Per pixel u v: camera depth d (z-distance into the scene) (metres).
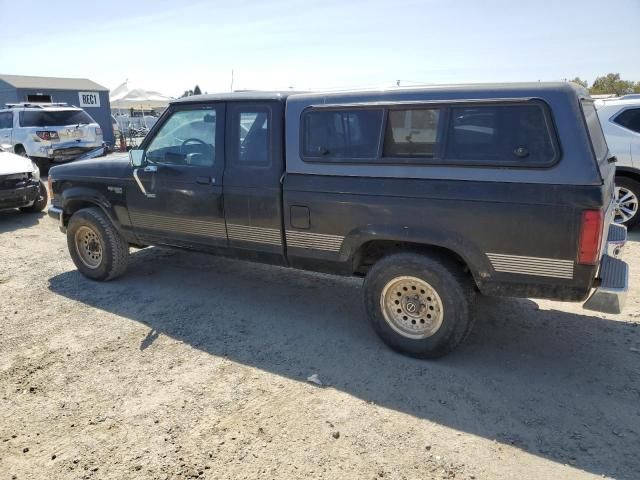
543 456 2.70
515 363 3.64
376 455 2.73
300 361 3.73
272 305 4.76
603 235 3.15
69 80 27.62
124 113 35.62
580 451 2.73
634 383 3.37
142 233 4.96
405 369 3.59
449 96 3.31
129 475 2.62
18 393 3.37
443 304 3.47
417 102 3.41
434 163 3.37
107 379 3.52
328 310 4.64
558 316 4.41
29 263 6.19
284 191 3.95
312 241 3.93
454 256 3.55
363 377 3.50
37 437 2.93
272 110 3.98
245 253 4.36
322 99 3.78
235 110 4.16
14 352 3.91
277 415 3.09
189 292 5.09
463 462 2.67
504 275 3.26
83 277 5.59
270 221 4.09
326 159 3.77
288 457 2.73
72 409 3.19
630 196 6.93
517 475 2.58
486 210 3.20
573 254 3.03
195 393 3.34
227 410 3.15
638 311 4.48
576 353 3.78
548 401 3.18
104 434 2.94
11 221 8.79
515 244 3.17
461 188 3.27
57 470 2.67
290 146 3.91
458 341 3.52
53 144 13.93
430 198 3.36
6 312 4.67
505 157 3.16
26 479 2.61
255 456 2.74
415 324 3.67
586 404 3.14
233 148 4.21
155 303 4.82
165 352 3.89
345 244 3.77
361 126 3.62
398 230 3.51
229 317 4.50
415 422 3.00
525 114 3.10
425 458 2.71
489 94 3.20
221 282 5.37
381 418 3.04
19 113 14.18
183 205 4.54
